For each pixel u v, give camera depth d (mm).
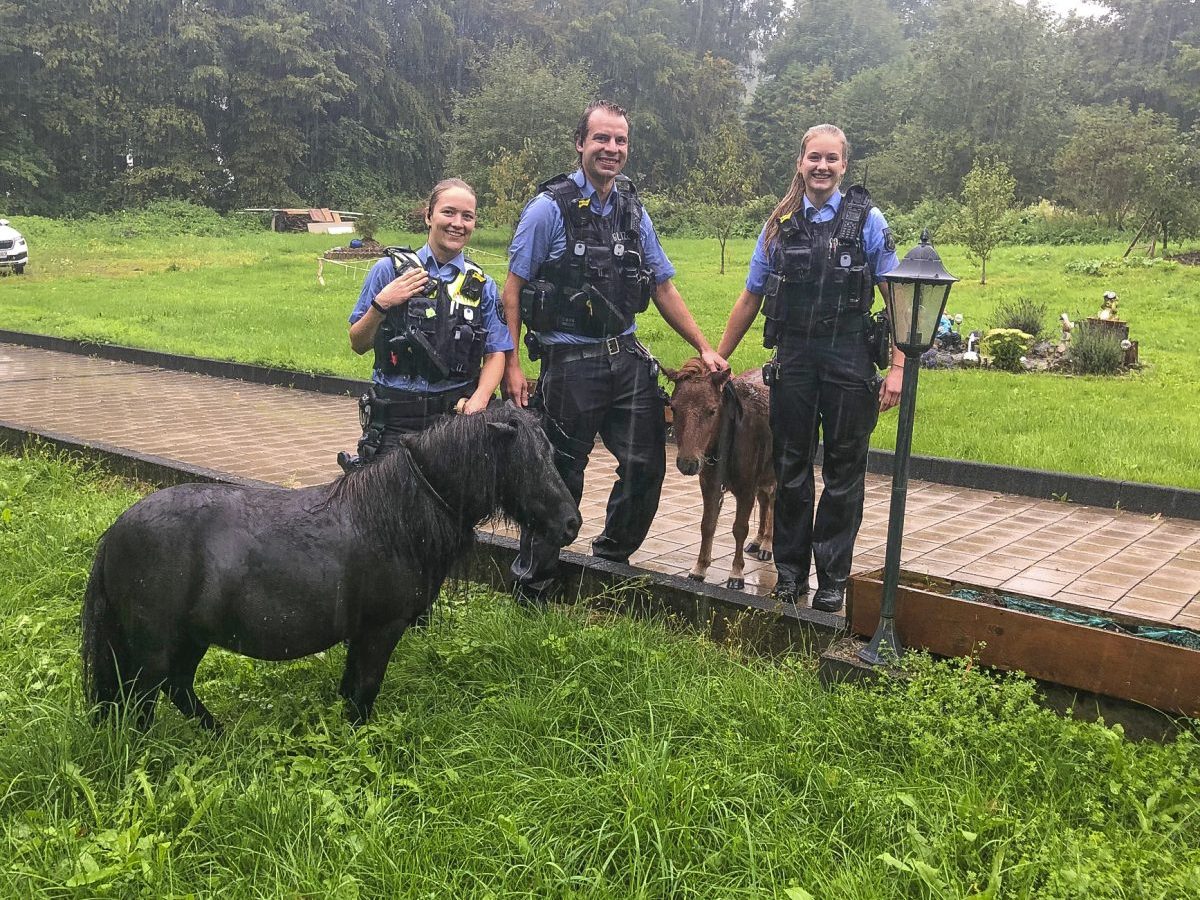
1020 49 43531
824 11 60938
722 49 53625
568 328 4379
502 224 30406
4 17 41375
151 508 3031
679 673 3699
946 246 29625
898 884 2516
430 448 3234
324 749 3117
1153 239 24719
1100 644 3293
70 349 14430
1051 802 2826
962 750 3057
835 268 4211
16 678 3582
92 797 2705
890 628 3627
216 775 2949
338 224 39938
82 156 43719
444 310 3941
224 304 18766
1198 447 8031
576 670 3631
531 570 4570
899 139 44281
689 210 34031
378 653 3318
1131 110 54781
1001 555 5895
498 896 2424
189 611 3020
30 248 29719
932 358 13000
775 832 2686
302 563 3057
